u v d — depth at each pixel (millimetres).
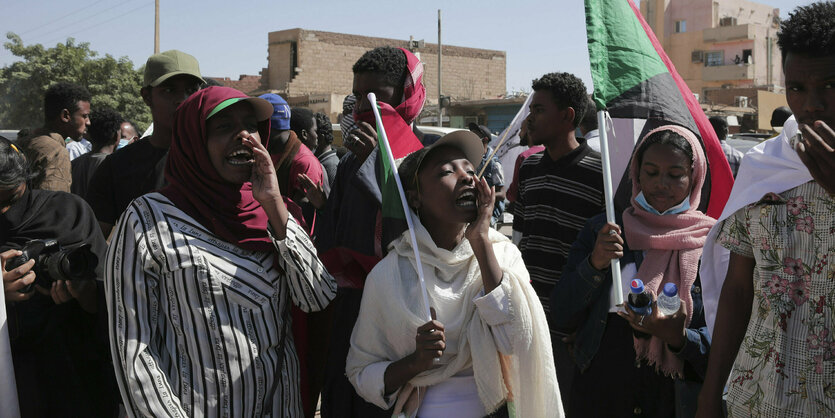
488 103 38688
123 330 2242
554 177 4051
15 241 2918
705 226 2949
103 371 3092
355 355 2508
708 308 2561
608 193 2744
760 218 2162
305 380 2934
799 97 2029
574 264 3139
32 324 2859
